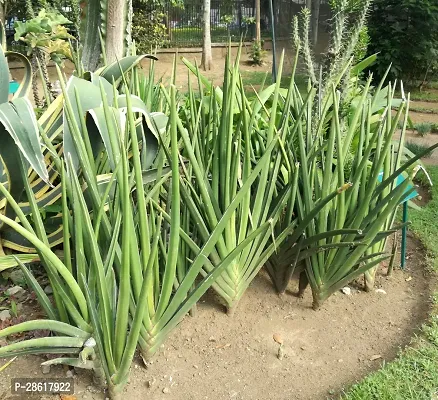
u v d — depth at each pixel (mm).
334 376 1723
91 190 1462
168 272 1462
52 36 2596
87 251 1473
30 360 1727
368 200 1753
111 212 1566
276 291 2113
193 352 1782
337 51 2053
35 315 1923
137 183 1317
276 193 1970
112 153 1487
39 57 2729
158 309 1529
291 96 2020
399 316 2039
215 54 10188
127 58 2139
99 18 2527
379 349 1854
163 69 8594
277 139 1718
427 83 7816
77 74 2305
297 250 1851
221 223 1476
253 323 1937
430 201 3135
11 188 1778
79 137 1415
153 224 1587
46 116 1986
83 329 1435
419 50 7316
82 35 2576
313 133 2074
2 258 1680
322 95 2105
